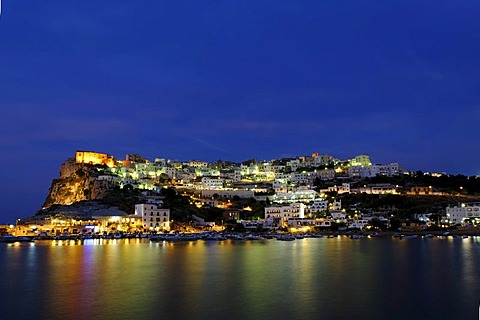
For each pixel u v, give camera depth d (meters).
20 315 58.03
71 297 68.31
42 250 157.12
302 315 57.31
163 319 55.81
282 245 179.12
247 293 70.88
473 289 73.38
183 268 101.00
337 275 88.56
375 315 57.28
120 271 96.25
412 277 85.38
